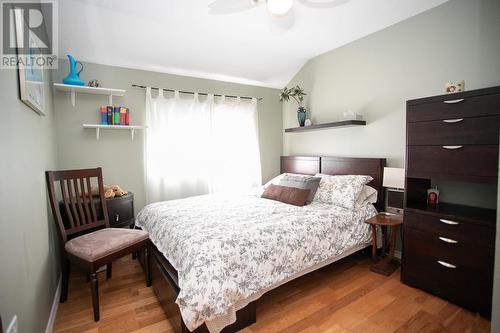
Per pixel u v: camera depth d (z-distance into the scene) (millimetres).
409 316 1866
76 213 2229
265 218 2232
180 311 1518
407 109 2256
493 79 2135
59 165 2865
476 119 1858
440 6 2438
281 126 4496
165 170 3416
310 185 3014
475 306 1871
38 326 1471
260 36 3055
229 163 3928
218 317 1562
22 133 1378
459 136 1945
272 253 1846
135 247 2125
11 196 1139
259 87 4250
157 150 3346
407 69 2695
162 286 1953
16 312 1124
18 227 1217
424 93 2570
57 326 1779
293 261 1951
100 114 3070
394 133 2828
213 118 3785
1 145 1048
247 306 1750
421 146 2174
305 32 2986
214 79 3834
